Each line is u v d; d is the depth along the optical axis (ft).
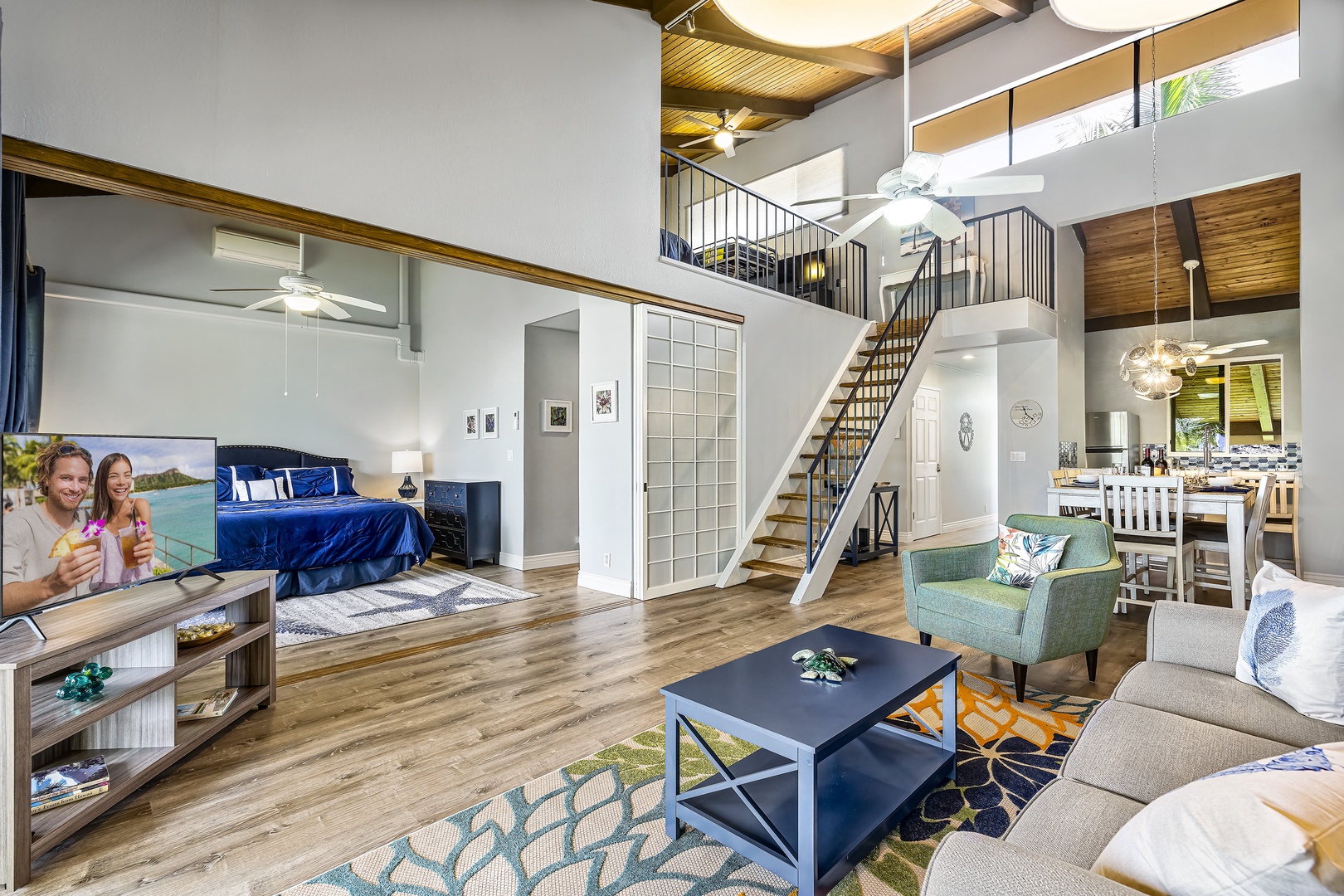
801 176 26.96
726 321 17.47
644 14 14.83
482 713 8.93
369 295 25.14
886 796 6.24
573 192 13.32
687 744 7.95
